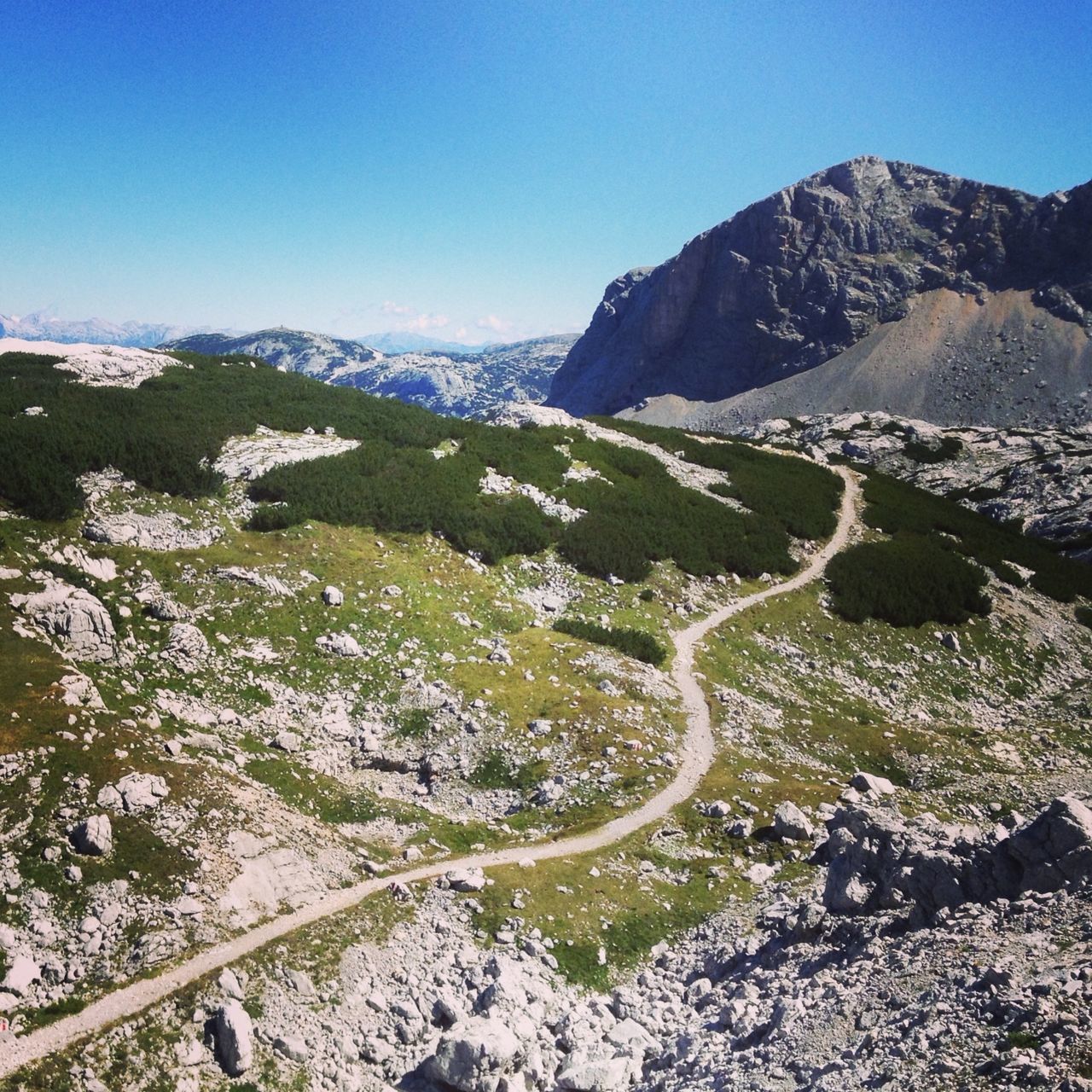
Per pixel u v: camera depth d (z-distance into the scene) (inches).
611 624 2655.0
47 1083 896.9
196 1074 960.9
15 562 1982.0
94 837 1204.5
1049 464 5718.5
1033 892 988.6
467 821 1707.7
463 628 2375.7
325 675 2079.2
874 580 3267.7
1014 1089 637.3
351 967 1163.3
